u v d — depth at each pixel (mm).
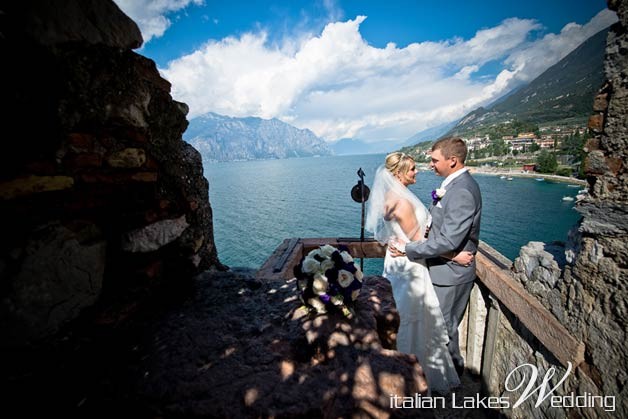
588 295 1630
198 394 1117
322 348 1342
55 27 1189
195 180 2174
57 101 1248
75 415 1060
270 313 1666
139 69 1606
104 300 1459
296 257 3252
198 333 1493
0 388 1038
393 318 1628
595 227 1538
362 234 3719
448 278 2680
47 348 1163
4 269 1034
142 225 1630
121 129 1531
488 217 65500
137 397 1122
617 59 1584
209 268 2393
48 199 1234
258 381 1168
